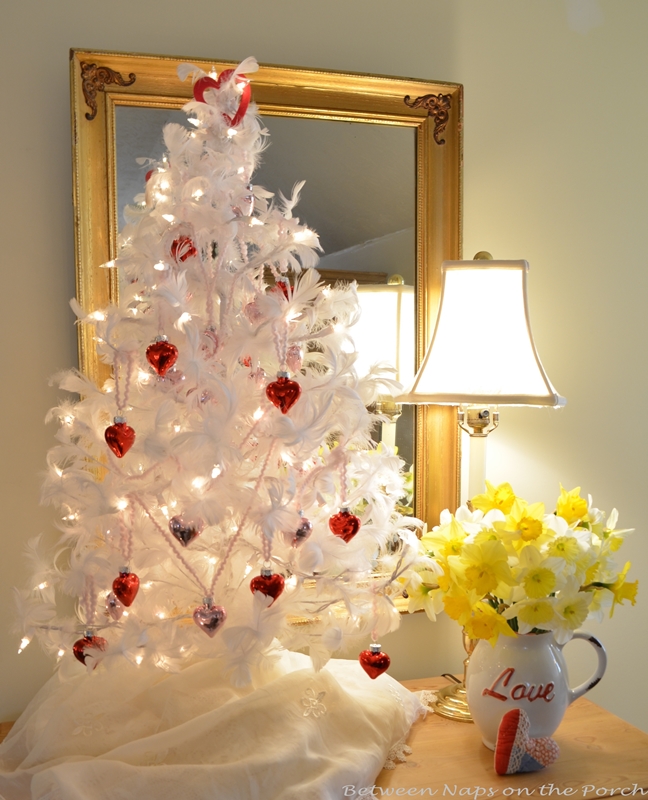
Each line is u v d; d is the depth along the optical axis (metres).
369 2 1.39
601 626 1.60
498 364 1.21
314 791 0.85
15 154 1.23
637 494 1.60
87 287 1.22
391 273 1.37
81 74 1.20
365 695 1.09
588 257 1.54
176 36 1.29
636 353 1.58
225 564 0.97
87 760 0.92
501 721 1.01
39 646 1.27
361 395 1.00
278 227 1.01
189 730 0.93
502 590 1.02
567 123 1.52
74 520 1.08
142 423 0.97
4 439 1.24
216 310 1.04
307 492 0.96
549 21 1.50
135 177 1.24
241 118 1.01
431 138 1.38
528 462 1.52
